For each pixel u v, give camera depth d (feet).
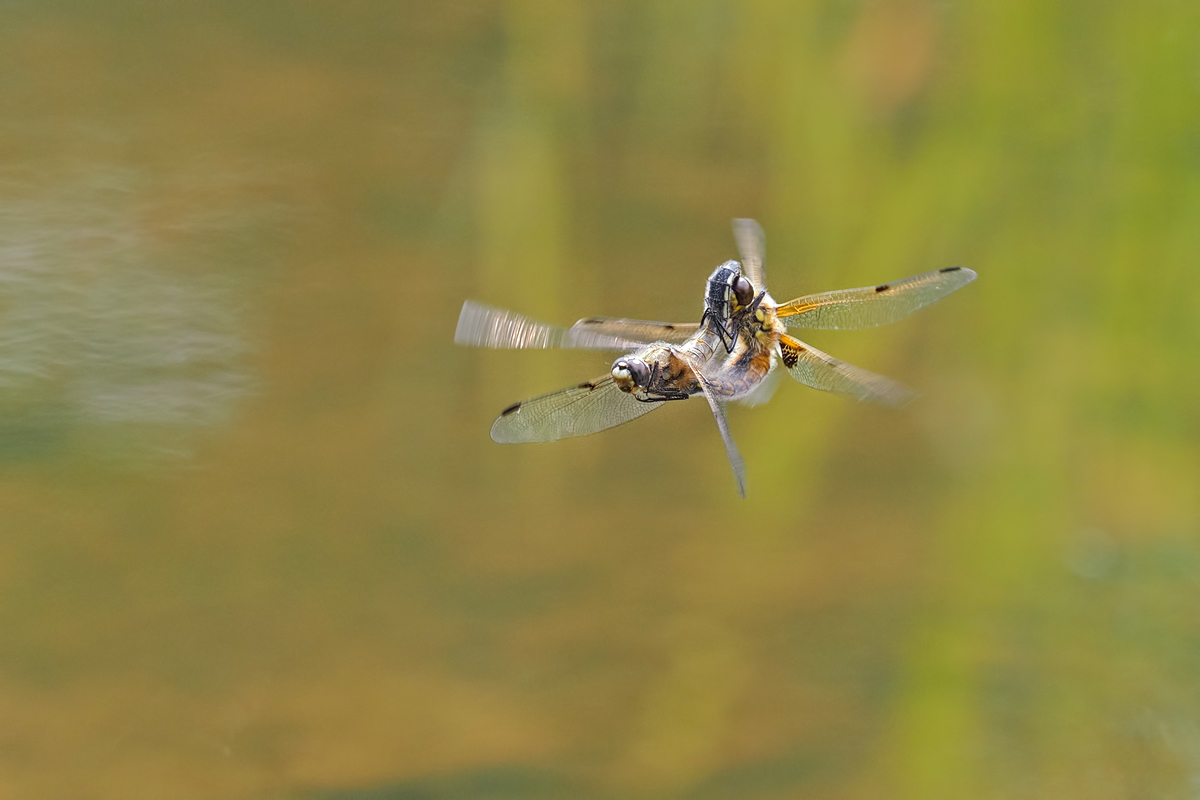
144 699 10.02
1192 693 10.07
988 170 10.42
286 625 10.11
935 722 10.04
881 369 10.63
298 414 11.16
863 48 10.89
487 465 10.84
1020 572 10.19
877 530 10.22
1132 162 10.21
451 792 9.93
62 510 10.23
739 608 10.14
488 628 10.12
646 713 10.04
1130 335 10.22
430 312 12.12
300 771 9.96
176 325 11.83
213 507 10.37
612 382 9.48
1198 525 10.19
